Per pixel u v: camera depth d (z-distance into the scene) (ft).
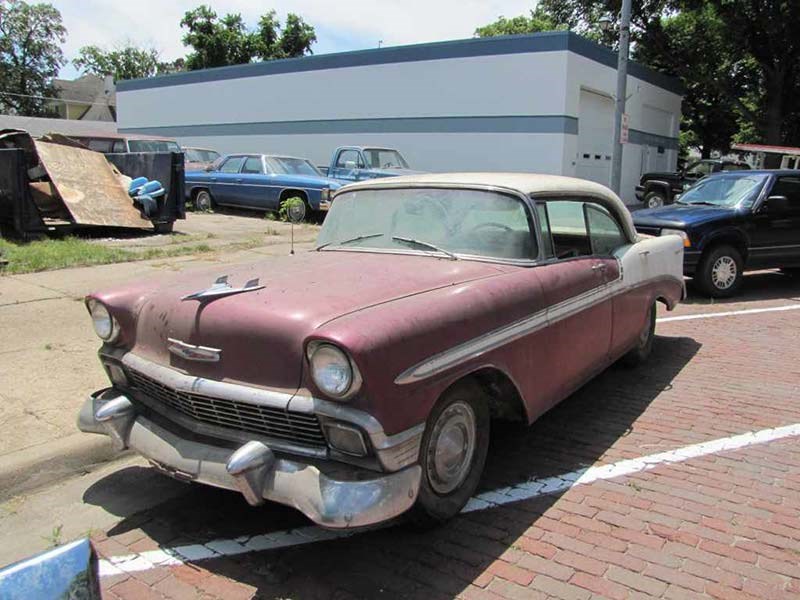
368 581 9.42
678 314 26.35
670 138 88.99
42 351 19.10
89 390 16.43
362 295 10.21
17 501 11.82
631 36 92.38
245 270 12.52
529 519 11.05
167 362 10.55
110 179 40.88
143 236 40.01
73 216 36.86
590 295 14.07
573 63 58.49
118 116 97.81
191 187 54.95
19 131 37.63
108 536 10.73
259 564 9.89
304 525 11.02
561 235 14.03
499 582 9.36
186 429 10.39
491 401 11.98
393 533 10.68
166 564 9.93
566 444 14.06
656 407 16.15
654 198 67.92
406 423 9.06
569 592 9.12
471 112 63.16
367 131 70.69
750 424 15.05
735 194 30.22
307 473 8.89
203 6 128.77
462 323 10.17
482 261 12.53
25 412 15.08
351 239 14.16
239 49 131.23
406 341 9.12
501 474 12.71
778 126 89.04
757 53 87.51
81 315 22.68
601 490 12.05
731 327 24.14
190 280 11.99
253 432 9.72
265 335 9.37
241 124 82.07
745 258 29.25
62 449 13.51
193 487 12.40
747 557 9.93
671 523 10.90
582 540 10.41
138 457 13.67
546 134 59.41
